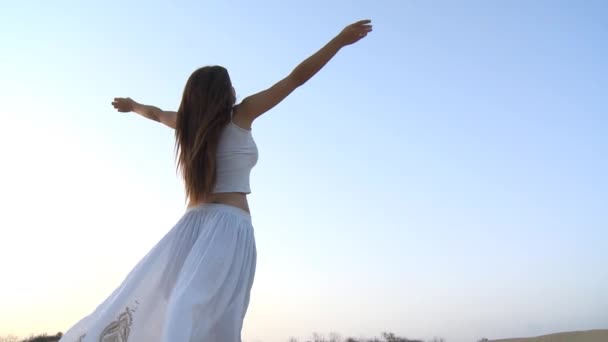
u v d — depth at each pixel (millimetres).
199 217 4301
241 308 4164
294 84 4387
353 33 4352
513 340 15852
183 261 4203
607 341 13508
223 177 4367
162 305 4109
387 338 23344
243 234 4270
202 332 3807
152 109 5383
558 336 14891
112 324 3914
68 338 3965
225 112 4391
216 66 4574
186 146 4441
